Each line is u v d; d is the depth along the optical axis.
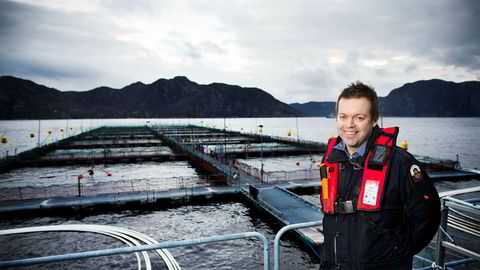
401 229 2.07
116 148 91.75
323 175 2.38
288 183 37.50
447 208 3.70
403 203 2.08
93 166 60.47
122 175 52.16
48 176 51.16
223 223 27.39
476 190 4.68
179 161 67.94
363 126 2.11
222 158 57.47
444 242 3.68
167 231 25.72
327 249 2.33
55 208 29.38
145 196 32.19
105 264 19.52
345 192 2.21
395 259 2.05
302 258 20.27
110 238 23.22
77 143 99.75
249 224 27.08
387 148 2.10
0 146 120.75
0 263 2.52
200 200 33.03
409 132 177.00
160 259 19.88
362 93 2.11
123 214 29.75
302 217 24.48
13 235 23.72
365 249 2.06
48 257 2.61
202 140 110.75
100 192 35.78
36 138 158.12
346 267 2.16
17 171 55.78
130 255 20.53
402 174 2.03
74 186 36.12
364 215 2.07
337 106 2.31
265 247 3.16
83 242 22.59
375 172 2.09
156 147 95.62
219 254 21.05
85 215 29.38
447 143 114.69
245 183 37.72
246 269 19.16
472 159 74.38
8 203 30.00
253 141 109.62
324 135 170.00
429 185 2.02
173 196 32.25
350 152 2.30
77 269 19.05
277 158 70.06
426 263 6.63
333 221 2.28
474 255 3.32
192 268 19.33
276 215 25.38
